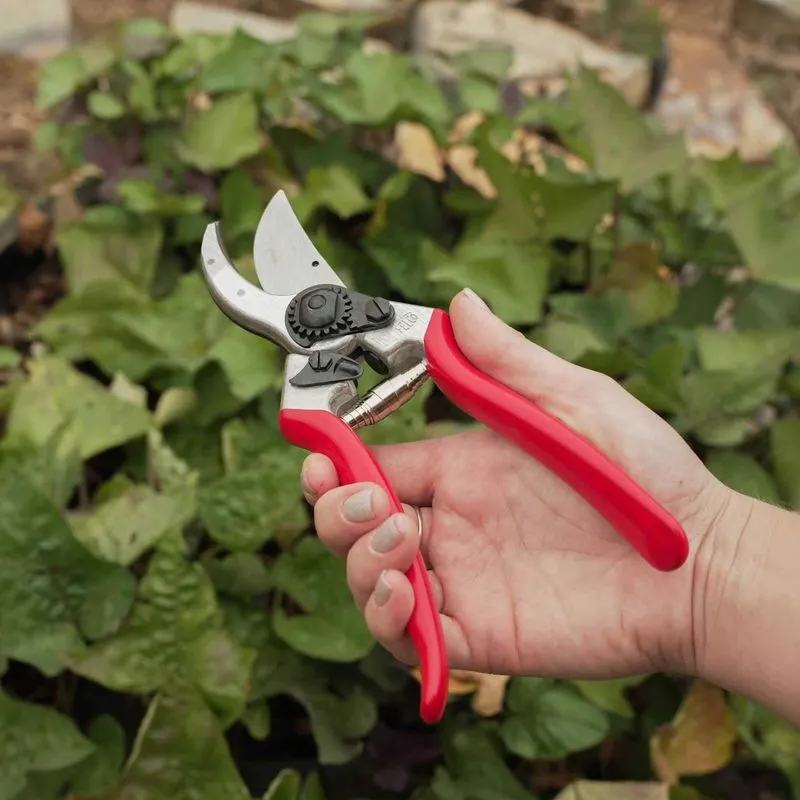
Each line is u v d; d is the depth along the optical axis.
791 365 1.69
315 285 1.12
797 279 1.62
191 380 1.63
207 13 2.68
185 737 1.20
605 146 1.71
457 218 1.95
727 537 1.10
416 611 0.93
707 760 1.36
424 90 1.87
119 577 1.29
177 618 1.27
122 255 1.79
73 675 1.43
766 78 3.02
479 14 2.77
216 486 1.38
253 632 1.40
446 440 1.20
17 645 1.25
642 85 2.75
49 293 2.04
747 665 1.07
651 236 1.89
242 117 1.81
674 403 1.53
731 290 1.79
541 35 2.75
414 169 1.98
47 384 1.54
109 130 1.93
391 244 1.80
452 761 1.37
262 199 1.89
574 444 0.96
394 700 1.46
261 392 1.55
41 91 1.90
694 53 3.02
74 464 1.40
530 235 1.68
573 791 1.30
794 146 2.71
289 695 1.51
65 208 2.02
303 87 1.94
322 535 0.98
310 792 1.30
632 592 1.11
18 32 2.59
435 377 1.07
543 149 1.98
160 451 1.42
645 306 1.65
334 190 1.77
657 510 0.92
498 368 1.10
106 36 1.98
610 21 2.90
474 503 1.17
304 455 1.44
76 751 1.21
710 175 1.83
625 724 1.45
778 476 1.54
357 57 1.88
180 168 1.88
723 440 1.51
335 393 1.04
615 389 1.10
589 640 1.11
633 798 1.29
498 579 1.14
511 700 1.38
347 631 1.35
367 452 1.00
